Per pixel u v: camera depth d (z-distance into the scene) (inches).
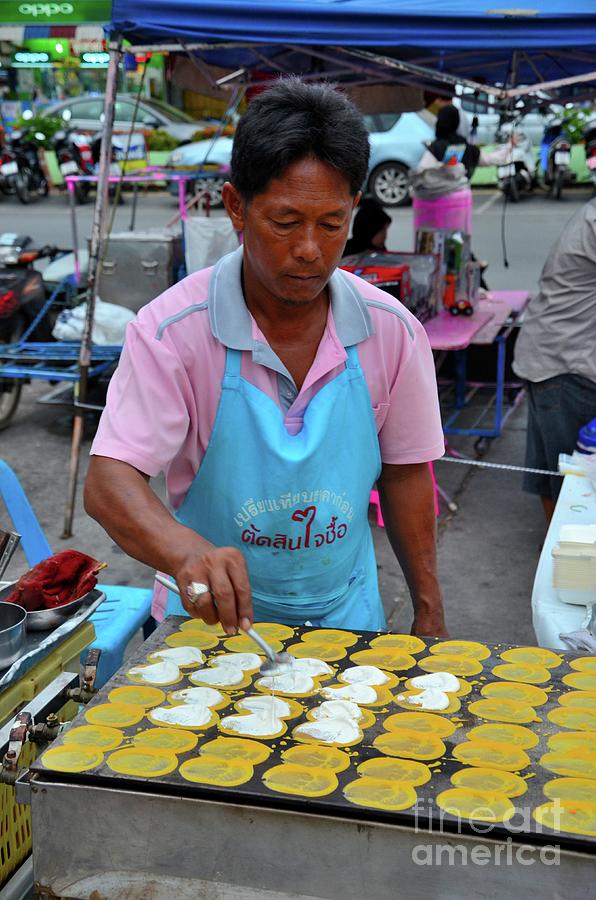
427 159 220.1
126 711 52.0
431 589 72.2
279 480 61.7
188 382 60.7
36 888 46.7
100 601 72.6
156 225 449.7
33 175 546.9
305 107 50.8
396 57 169.0
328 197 51.5
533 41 140.2
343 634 61.6
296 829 42.8
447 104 243.8
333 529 64.6
